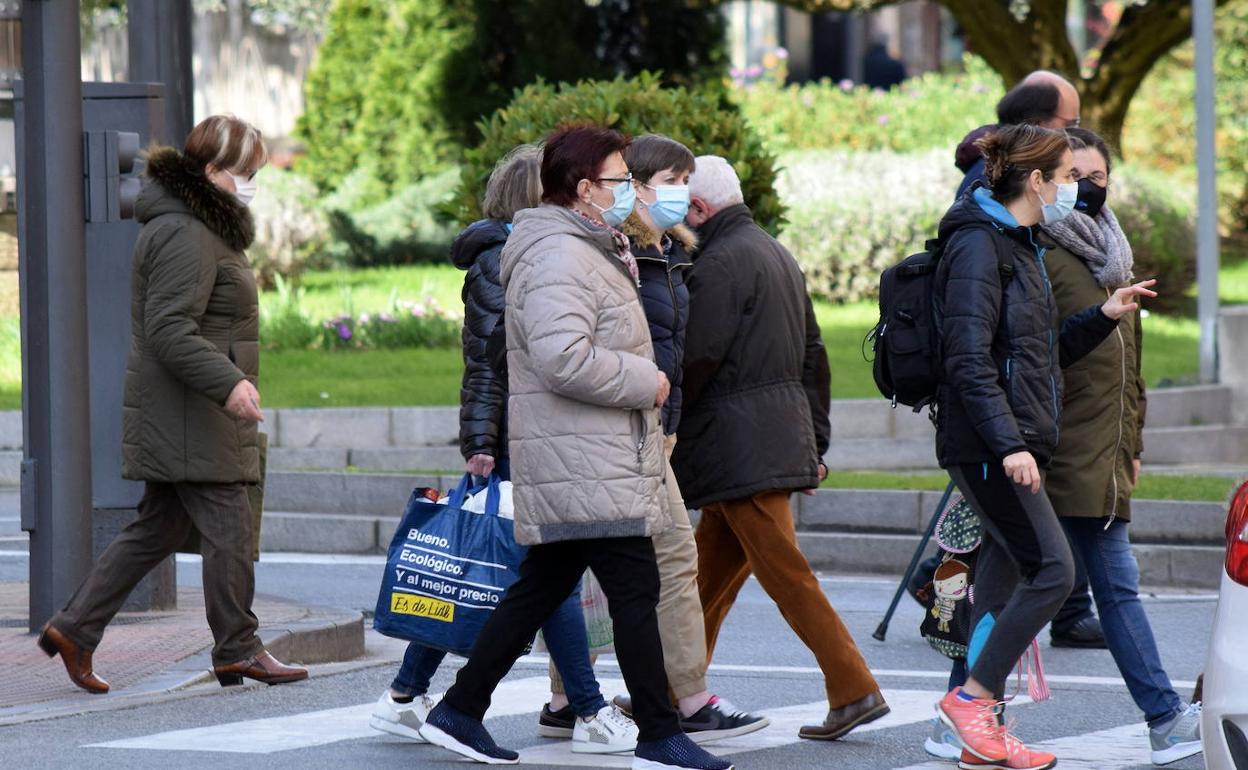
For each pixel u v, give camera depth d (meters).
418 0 65.75
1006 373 15.90
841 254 53.59
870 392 42.03
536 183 17.44
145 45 27.95
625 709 18.86
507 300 15.45
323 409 39.94
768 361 17.73
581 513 15.14
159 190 19.14
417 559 16.98
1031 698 19.72
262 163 19.50
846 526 31.66
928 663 22.88
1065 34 64.44
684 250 17.56
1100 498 17.44
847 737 18.09
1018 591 16.20
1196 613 26.36
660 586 16.44
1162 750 17.08
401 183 65.12
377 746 17.39
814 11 66.00
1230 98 74.31
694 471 17.78
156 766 16.47
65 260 21.70
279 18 78.88
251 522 19.97
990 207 16.16
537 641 18.22
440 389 42.66
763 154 34.19
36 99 21.55
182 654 21.33
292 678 20.31
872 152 61.28
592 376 14.95
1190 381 44.34
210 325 19.28
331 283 56.47
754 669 22.25
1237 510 13.50
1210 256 44.75
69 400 22.02
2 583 27.52
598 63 67.38
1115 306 16.91
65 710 18.73
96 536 24.33
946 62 111.88
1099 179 18.11
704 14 68.50
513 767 16.59
